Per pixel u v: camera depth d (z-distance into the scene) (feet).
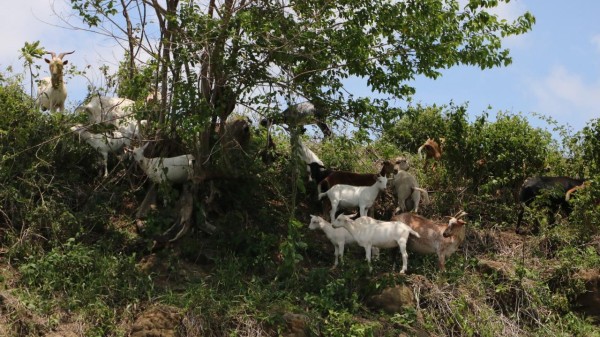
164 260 38.14
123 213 41.63
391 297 37.50
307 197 46.09
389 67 41.06
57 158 41.78
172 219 39.86
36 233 37.76
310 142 50.49
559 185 45.11
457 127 47.65
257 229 41.14
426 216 46.09
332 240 39.70
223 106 38.63
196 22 36.94
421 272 39.78
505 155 47.11
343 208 42.91
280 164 45.21
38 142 41.19
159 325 33.58
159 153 40.83
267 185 45.16
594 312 41.06
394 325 36.81
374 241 38.91
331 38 39.40
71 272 36.01
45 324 33.12
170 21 37.50
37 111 41.88
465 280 40.06
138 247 39.19
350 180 43.88
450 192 47.03
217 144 40.16
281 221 43.09
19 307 33.12
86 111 42.75
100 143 42.39
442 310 38.01
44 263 35.55
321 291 36.91
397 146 54.13
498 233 45.29
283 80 38.40
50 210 38.42
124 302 35.09
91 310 34.12
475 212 46.88
